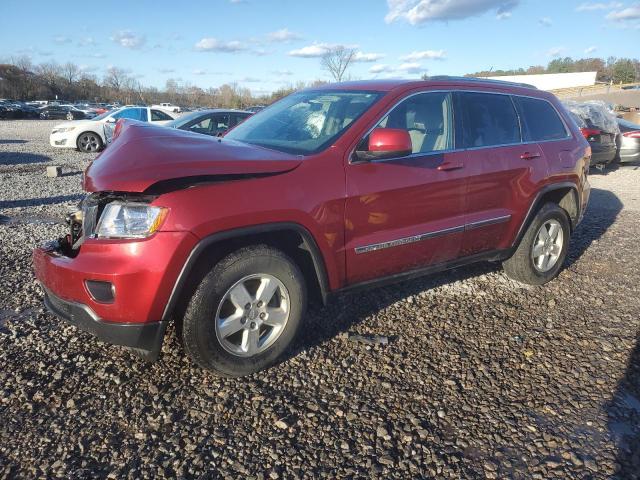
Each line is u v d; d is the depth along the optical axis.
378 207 3.38
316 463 2.42
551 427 2.71
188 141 3.07
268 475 2.34
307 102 4.07
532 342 3.64
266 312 3.07
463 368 3.28
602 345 3.62
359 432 2.64
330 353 3.42
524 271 4.57
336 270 3.28
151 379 3.04
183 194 2.69
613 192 10.09
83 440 2.53
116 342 2.75
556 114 4.87
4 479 2.27
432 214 3.72
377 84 3.90
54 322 3.75
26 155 14.51
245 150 3.10
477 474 2.38
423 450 2.52
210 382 3.03
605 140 12.01
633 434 2.67
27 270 4.85
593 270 5.24
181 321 2.87
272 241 3.20
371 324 3.86
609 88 57.47
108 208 2.74
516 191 4.26
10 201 8.19
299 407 2.83
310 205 3.05
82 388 2.94
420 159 3.63
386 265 3.56
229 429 2.63
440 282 4.77
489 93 4.29
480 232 4.09
